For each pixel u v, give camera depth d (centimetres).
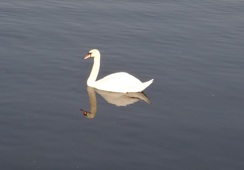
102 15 2970
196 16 3084
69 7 3086
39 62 2198
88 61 2270
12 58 2212
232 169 1492
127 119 1747
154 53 2422
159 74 2175
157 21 2930
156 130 1684
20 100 1834
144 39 2614
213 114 1823
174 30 2788
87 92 1945
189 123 1745
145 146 1586
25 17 2819
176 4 3328
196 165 1500
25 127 1652
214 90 2036
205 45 2577
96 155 1522
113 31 2706
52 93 1916
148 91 1988
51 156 1502
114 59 2328
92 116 1753
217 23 2970
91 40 2547
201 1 3450
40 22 2753
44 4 3116
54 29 2658
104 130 1666
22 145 1548
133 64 2280
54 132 1636
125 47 2484
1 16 2803
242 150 1595
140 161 1504
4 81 1975
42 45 2411
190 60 2355
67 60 2258
